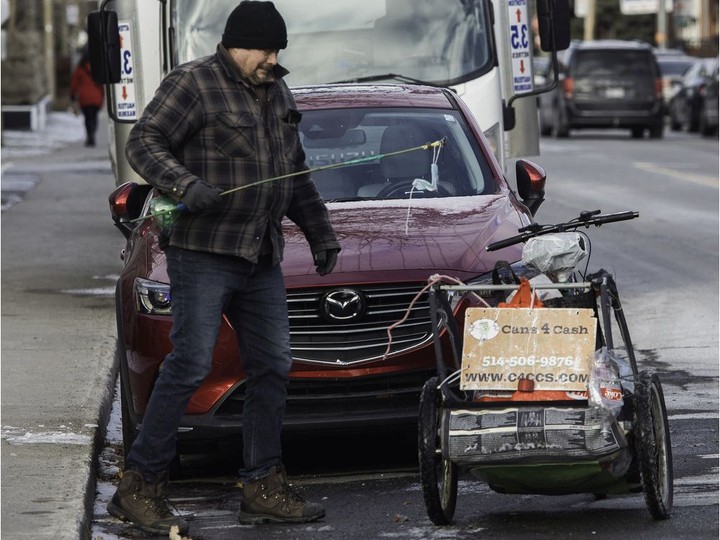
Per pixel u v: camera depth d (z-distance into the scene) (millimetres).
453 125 20859
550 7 27906
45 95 116188
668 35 168750
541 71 89000
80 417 19094
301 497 15516
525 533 14523
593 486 14727
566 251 14977
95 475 17234
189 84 14438
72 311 27812
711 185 52250
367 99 21219
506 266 15805
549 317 14523
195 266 14617
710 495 15773
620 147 74938
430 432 14430
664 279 31484
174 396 14914
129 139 14375
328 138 20453
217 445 17156
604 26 173750
